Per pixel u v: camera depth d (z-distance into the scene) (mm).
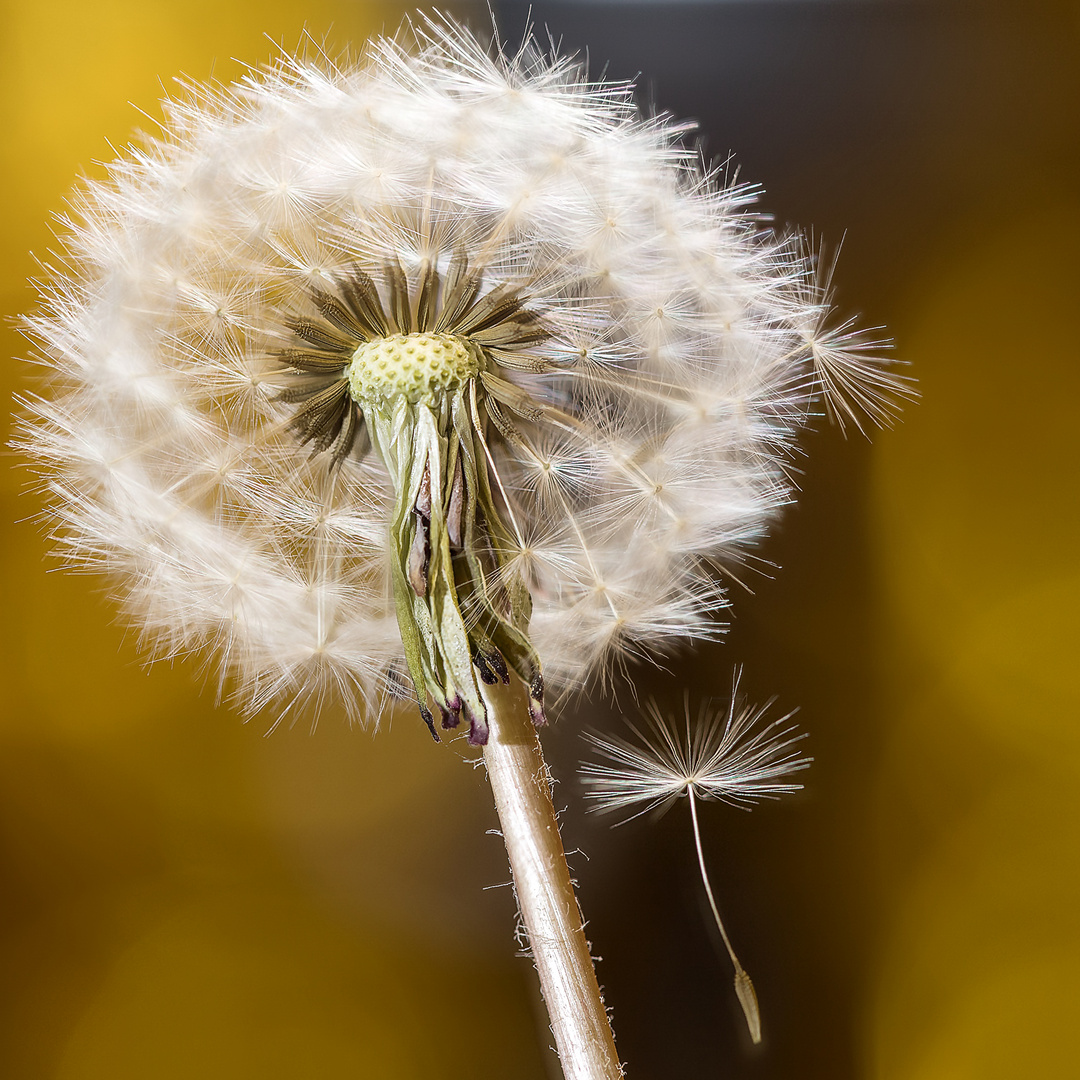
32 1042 360
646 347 303
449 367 292
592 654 307
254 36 382
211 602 304
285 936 368
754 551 373
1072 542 380
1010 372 392
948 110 406
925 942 362
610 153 303
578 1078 290
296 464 302
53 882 366
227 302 300
